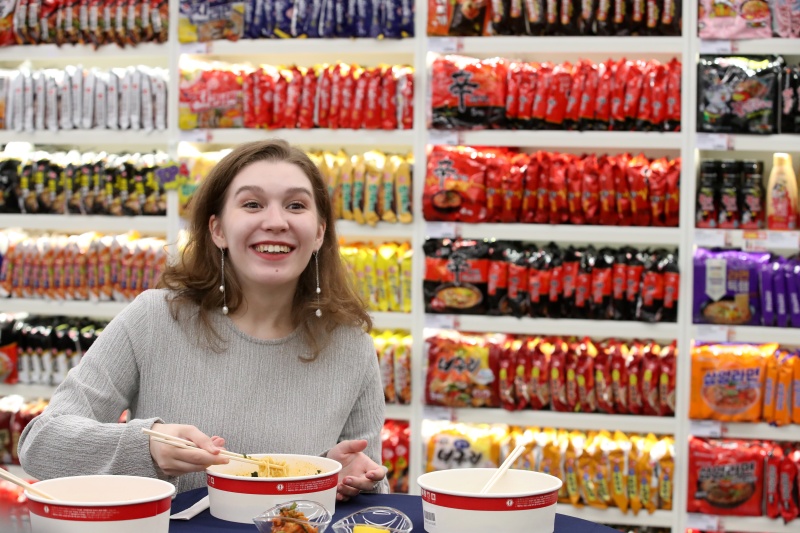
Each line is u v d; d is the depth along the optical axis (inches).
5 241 166.9
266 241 76.5
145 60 172.6
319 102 153.9
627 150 160.6
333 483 64.1
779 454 144.3
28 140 163.2
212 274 81.3
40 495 53.3
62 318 171.6
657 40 146.1
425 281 151.3
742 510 144.9
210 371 79.4
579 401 149.2
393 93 152.0
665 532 150.6
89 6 159.5
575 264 147.9
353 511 68.3
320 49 152.9
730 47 144.6
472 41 149.6
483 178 149.3
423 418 153.2
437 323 151.7
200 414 78.7
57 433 70.3
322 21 152.6
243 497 62.0
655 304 145.5
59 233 176.4
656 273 145.4
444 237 151.3
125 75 160.2
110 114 160.6
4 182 164.4
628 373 147.0
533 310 148.3
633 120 147.0
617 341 153.1
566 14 147.3
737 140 143.9
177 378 79.4
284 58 169.5
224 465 68.4
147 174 160.2
